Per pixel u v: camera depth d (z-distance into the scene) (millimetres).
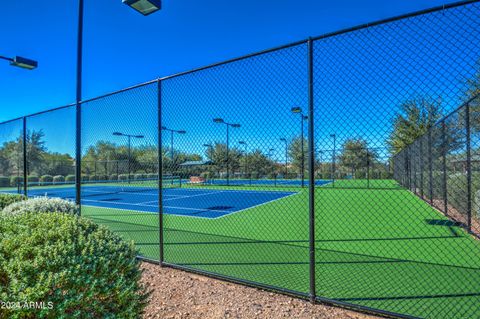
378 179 19547
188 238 6363
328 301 3158
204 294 3479
